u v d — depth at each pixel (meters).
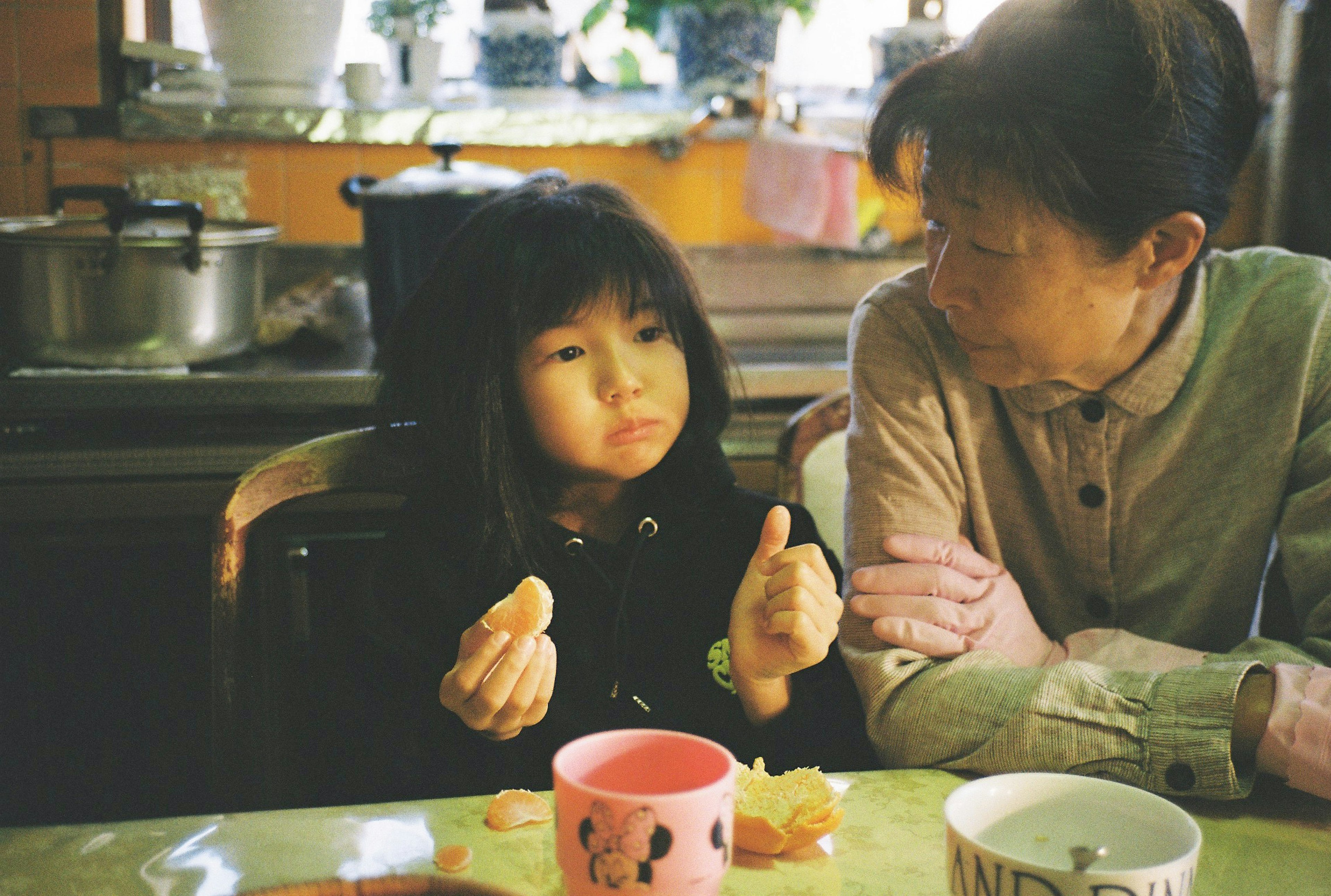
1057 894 0.52
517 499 1.03
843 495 1.33
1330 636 0.91
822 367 2.02
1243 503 1.01
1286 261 1.03
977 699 0.84
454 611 1.05
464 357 1.02
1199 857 0.64
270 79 2.39
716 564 1.12
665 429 1.02
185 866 0.67
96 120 2.30
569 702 1.04
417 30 2.52
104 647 1.86
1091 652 0.97
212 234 1.90
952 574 0.96
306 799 1.22
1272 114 2.36
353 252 2.43
